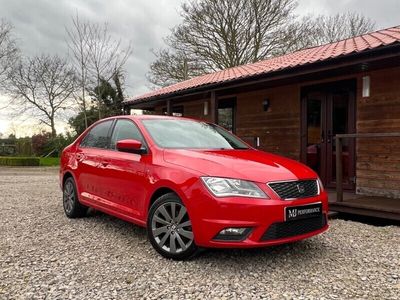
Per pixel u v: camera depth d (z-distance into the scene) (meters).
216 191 3.52
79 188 5.70
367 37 8.27
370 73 7.54
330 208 6.50
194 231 3.62
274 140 9.92
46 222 5.69
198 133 5.02
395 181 7.18
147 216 4.16
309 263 3.79
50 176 15.13
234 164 3.77
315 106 8.90
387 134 5.91
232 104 11.45
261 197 3.47
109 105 27.95
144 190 4.23
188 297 3.03
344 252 4.14
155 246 4.02
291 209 3.56
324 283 3.29
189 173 3.74
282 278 3.41
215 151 4.32
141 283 3.30
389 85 7.24
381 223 6.16
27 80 31.67
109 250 4.25
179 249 3.84
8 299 2.99
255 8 21.09
